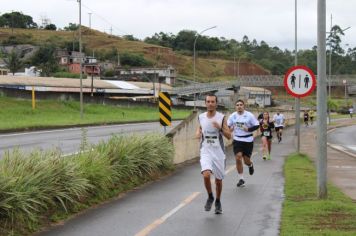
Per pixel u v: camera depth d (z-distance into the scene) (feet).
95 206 33.17
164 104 57.00
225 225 28.14
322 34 32.89
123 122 147.54
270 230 26.73
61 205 30.12
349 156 71.31
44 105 177.47
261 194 38.01
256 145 89.81
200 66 645.10
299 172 49.49
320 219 28.32
